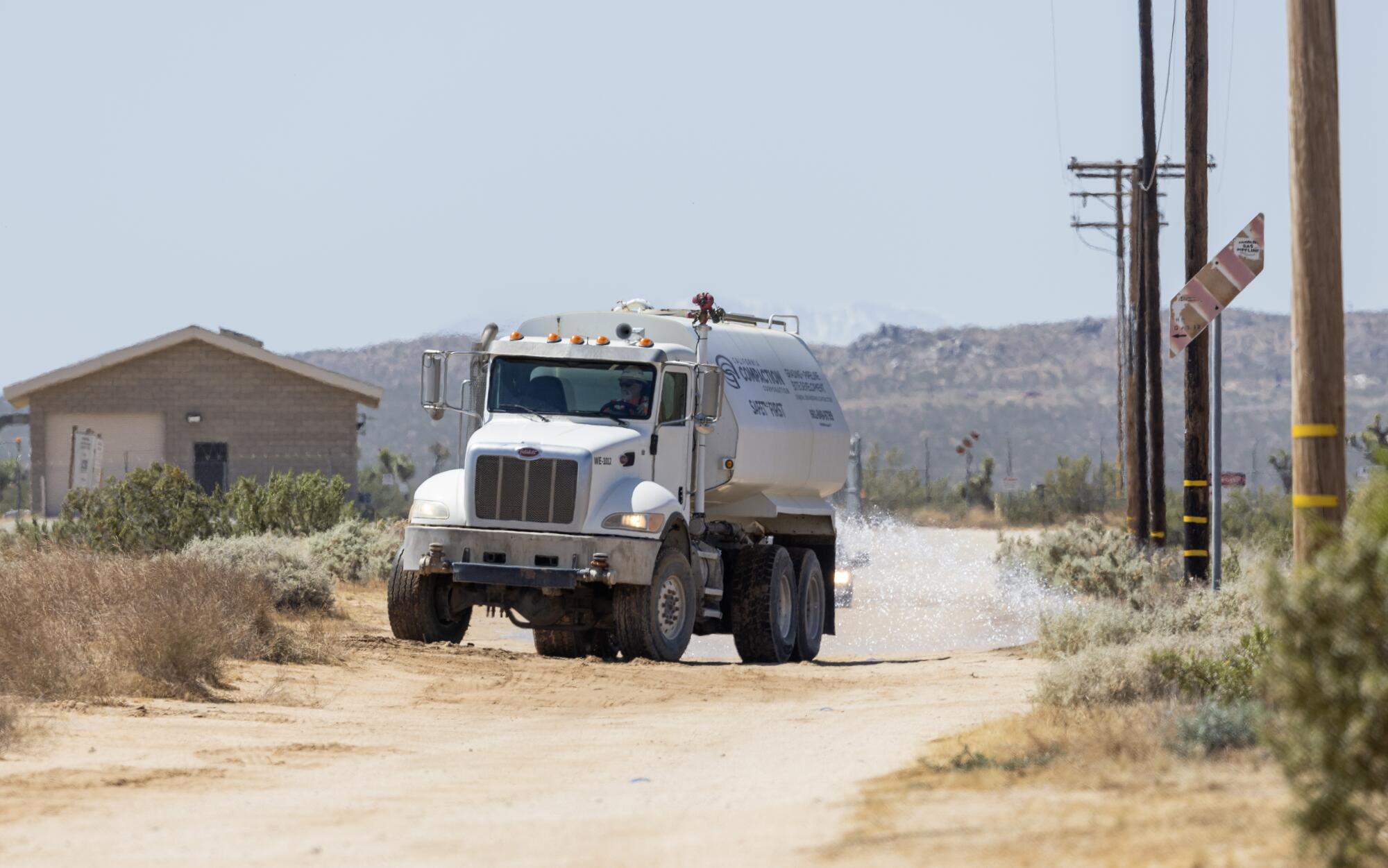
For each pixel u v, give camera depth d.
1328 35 33.88
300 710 41.22
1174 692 34.81
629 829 23.56
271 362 152.75
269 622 52.75
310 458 153.25
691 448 60.53
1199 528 67.81
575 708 43.56
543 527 56.25
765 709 43.66
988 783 25.67
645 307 65.88
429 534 57.28
